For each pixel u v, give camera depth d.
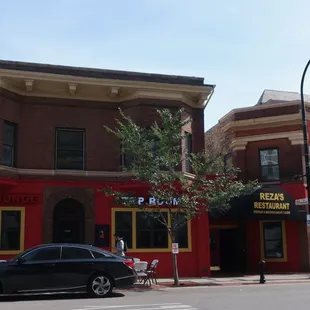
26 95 20.75
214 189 18.70
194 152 22.30
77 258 14.26
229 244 27.12
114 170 21.28
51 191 20.25
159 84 21.22
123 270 14.50
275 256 25.20
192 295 14.61
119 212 20.98
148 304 12.38
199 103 22.62
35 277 13.73
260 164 26.38
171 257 21.14
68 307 11.79
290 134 25.66
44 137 20.73
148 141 18.58
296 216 24.30
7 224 19.59
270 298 13.65
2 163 19.61
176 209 21.20
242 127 26.95
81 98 21.42
